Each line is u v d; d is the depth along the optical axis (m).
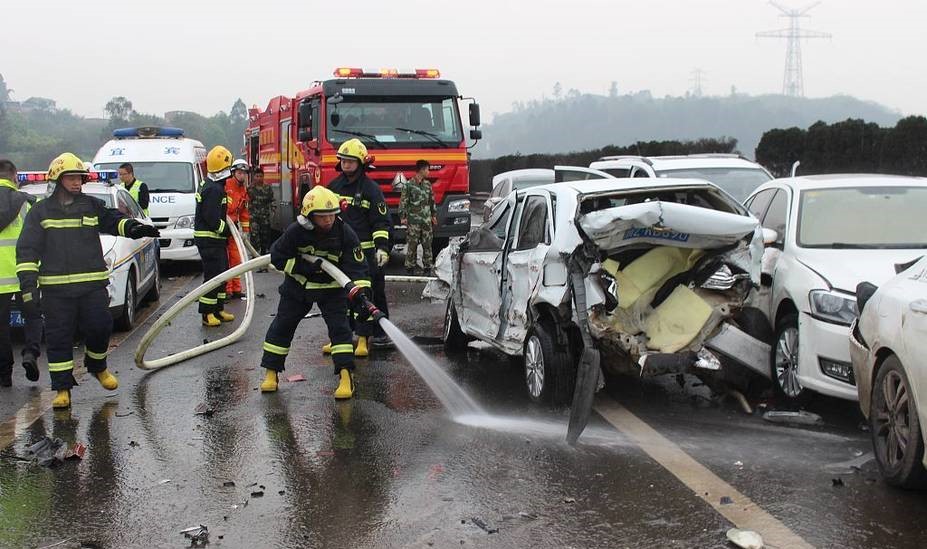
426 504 5.30
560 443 6.37
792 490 5.37
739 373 7.29
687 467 5.81
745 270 6.94
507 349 7.89
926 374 4.91
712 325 6.99
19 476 5.93
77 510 5.34
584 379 6.31
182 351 9.86
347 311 7.84
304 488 5.61
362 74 16.33
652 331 7.06
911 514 4.98
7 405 7.74
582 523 4.97
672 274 7.21
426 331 10.84
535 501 5.30
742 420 6.92
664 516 5.03
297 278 7.75
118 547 4.82
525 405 7.44
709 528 4.86
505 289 7.91
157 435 6.79
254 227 20.55
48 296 7.50
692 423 6.86
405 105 16.19
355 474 5.84
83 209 7.65
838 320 6.54
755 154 23.08
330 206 7.28
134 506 5.38
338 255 7.64
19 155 69.81
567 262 6.68
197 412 7.39
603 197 6.93
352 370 7.73
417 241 16.08
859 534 4.73
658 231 6.62
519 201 7.91
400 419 7.07
